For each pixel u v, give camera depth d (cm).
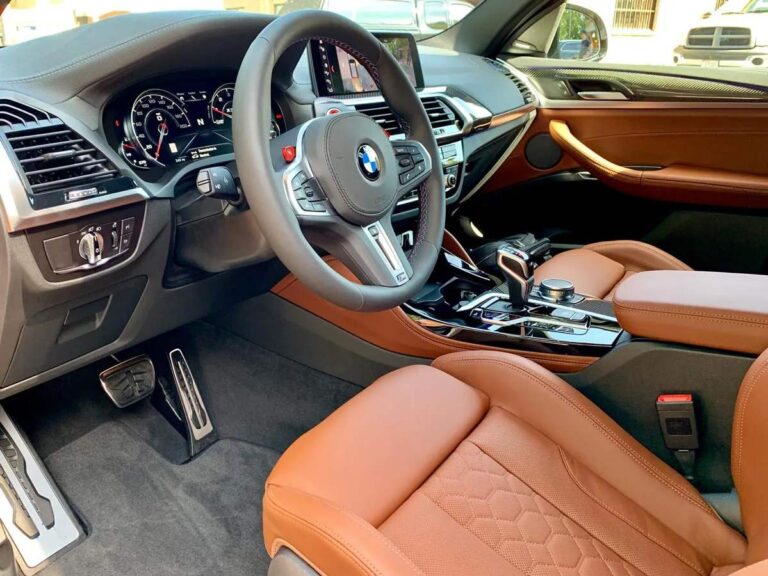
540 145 238
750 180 198
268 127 98
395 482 92
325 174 101
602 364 117
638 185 218
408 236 169
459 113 192
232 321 177
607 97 221
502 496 94
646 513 96
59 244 102
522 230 243
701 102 204
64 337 118
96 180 107
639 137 218
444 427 101
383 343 157
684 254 219
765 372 83
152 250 119
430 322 149
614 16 224
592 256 174
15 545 124
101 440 151
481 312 149
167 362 163
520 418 107
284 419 162
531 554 86
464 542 86
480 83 212
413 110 125
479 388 112
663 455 116
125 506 139
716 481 112
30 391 156
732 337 102
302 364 173
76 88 109
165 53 116
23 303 103
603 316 142
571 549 88
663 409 110
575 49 237
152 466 148
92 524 134
